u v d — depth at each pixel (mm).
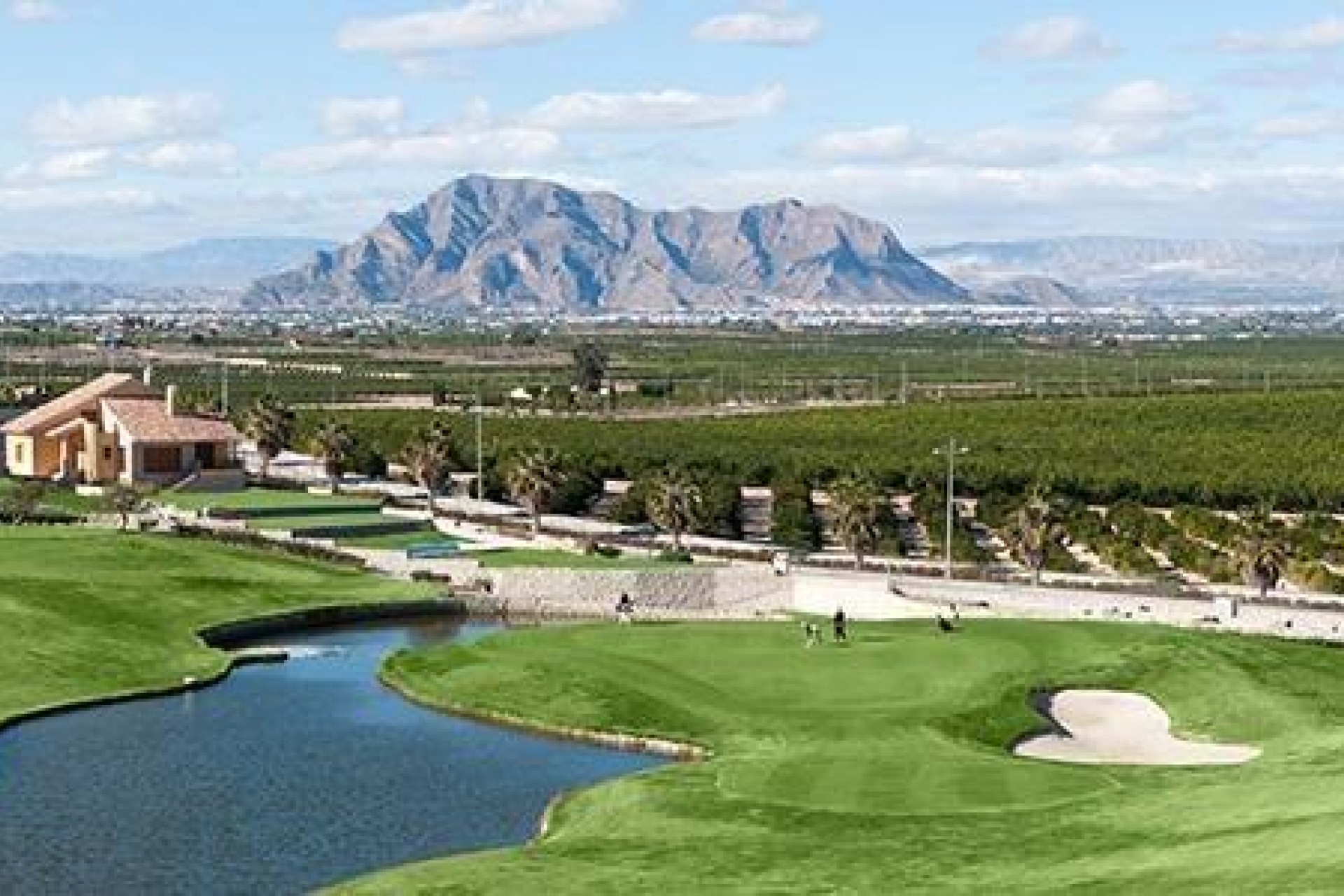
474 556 136000
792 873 56969
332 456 176625
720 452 195250
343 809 72812
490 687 93250
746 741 82000
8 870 64188
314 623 118125
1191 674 91750
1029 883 52656
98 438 169375
